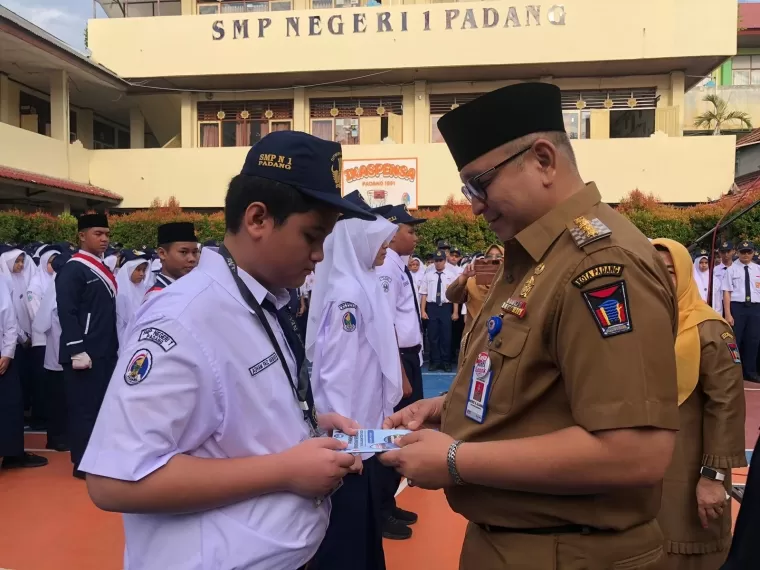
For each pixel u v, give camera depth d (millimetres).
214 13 17266
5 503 4414
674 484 2379
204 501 1263
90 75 15070
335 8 15664
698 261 9867
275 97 16734
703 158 14812
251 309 1393
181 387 1260
